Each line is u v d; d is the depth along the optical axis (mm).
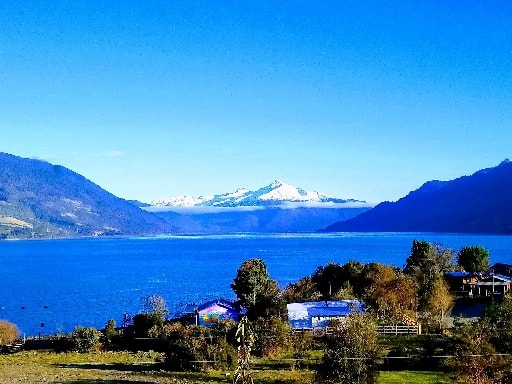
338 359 43375
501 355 42406
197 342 59969
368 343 45000
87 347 78500
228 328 65812
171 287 191125
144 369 60812
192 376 55531
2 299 168750
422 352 54344
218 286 191375
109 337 81438
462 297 95125
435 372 51656
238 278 95125
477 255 121812
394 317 72750
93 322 124938
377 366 49375
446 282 100375
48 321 127562
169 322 91250
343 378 43062
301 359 56094
